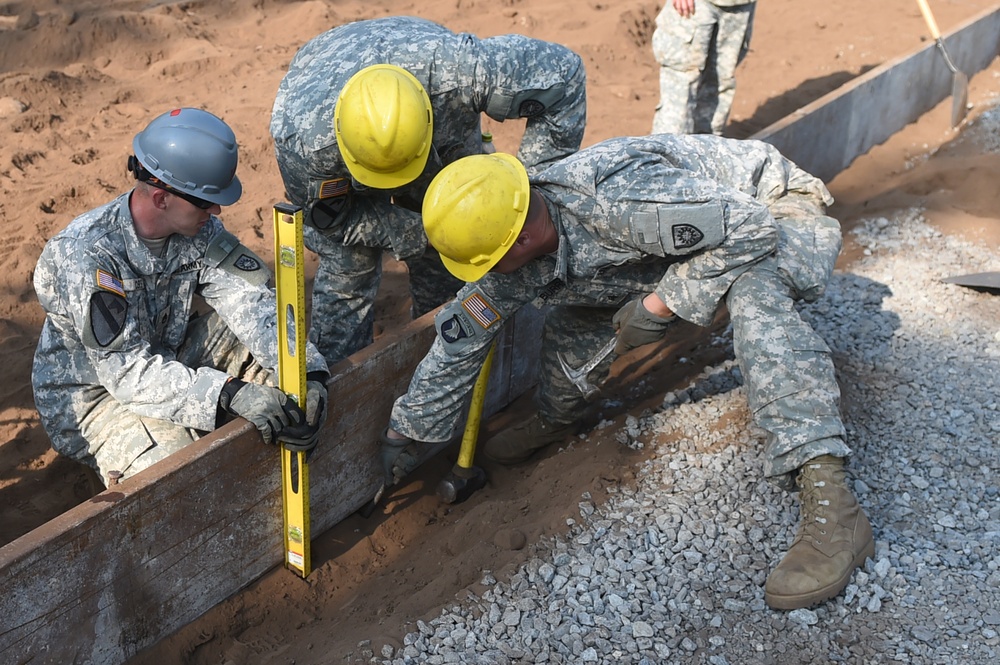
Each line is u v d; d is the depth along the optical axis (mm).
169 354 3391
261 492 3178
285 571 3400
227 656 3086
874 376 4145
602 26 8477
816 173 6199
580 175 2998
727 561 3248
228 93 7078
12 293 4828
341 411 3395
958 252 5203
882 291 4793
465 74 3369
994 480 3580
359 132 3090
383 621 3143
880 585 3090
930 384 4098
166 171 2938
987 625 2947
